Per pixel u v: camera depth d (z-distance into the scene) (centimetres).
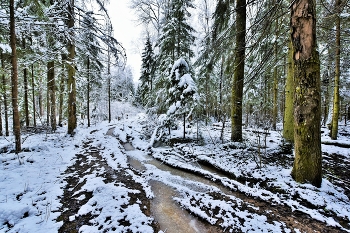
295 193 371
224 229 296
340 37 832
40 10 681
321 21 741
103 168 557
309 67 376
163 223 320
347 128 1509
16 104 614
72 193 394
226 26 702
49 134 1085
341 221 294
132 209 334
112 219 301
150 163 675
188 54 1241
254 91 1545
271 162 555
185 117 922
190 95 852
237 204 363
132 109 3162
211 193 421
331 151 739
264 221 303
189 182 491
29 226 275
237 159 598
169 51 1259
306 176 397
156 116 1168
